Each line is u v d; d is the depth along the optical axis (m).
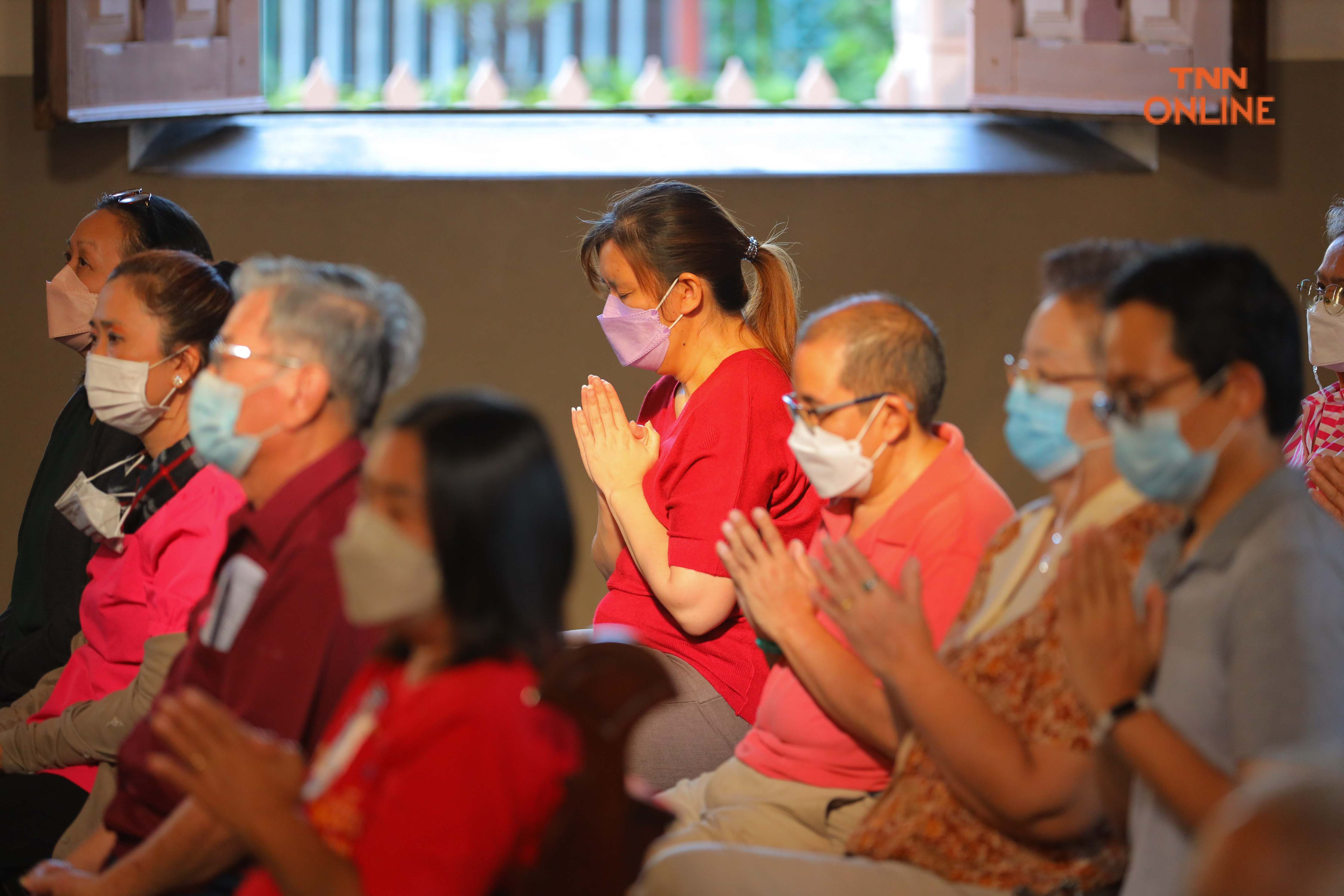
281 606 4.17
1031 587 4.04
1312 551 3.38
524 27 12.93
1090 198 10.07
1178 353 3.44
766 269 6.54
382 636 4.08
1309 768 1.92
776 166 10.23
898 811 4.09
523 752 3.15
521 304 10.12
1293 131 10.02
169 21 9.83
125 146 10.12
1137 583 3.78
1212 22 9.68
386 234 10.10
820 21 13.32
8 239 10.14
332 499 4.34
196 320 5.71
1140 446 3.51
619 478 6.16
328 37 12.25
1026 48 9.66
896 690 3.89
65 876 4.28
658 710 5.88
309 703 4.12
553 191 10.11
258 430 4.43
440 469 3.27
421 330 4.76
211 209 10.09
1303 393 3.60
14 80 10.09
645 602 6.20
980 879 3.99
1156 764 3.31
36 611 6.71
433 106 10.91
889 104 10.85
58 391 10.19
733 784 4.87
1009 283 10.11
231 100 10.09
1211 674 3.43
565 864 3.20
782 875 4.06
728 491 5.89
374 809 3.28
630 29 13.18
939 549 4.51
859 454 4.64
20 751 5.61
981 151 10.34
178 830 4.12
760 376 6.14
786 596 4.60
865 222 10.08
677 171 10.14
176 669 4.62
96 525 5.75
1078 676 3.45
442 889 3.07
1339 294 7.18
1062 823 3.80
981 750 3.73
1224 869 1.86
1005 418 10.09
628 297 6.32
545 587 3.36
